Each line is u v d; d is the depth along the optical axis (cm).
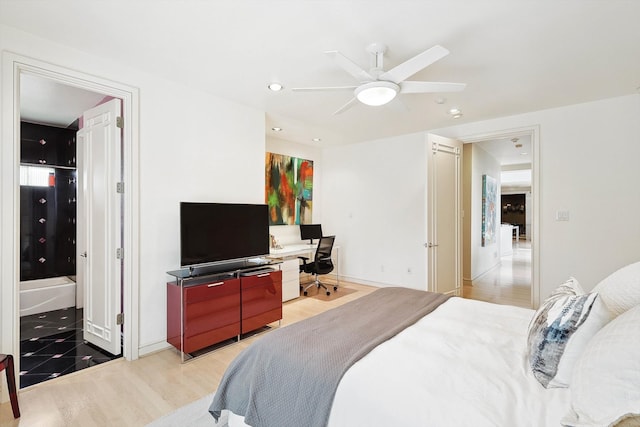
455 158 441
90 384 236
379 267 545
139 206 280
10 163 217
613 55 253
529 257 919
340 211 600
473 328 178
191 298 275
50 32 223
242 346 306
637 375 85
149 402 214
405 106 277
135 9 197
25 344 311
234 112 357
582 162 362
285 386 141
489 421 100
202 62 267
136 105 278
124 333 277
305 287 530
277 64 270
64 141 473
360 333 172
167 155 299
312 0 187
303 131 492
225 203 326
